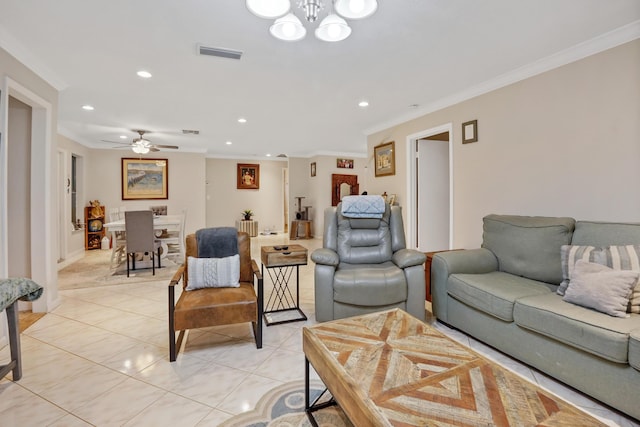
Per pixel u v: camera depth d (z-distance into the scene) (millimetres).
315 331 1563
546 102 2701
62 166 5273
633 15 2016
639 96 2170
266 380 1857
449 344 1428
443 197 4508
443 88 3301
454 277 2471
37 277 2910
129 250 4223
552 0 1847
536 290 2113
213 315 2096
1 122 2285
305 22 2090
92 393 1729
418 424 928
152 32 2186
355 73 2898
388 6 1885
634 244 1898
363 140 6258
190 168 7289
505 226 2672
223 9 1917
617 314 1598
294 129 5207
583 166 2477
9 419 1522
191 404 1638
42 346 2279
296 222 8047
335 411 1570
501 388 1098
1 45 2262
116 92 3385
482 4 1880
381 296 2467
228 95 3486
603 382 1550
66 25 2098
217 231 2615
